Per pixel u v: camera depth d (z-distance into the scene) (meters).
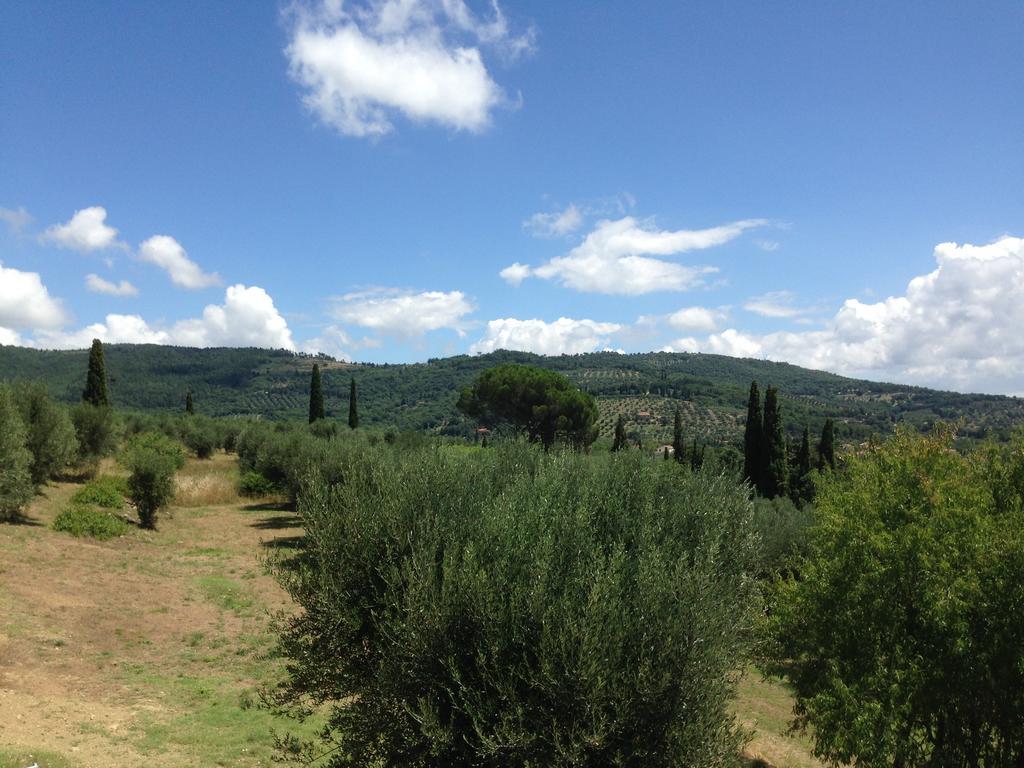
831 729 9.66
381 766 5.62
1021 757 9.12
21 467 20.44
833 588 10.93
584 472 7.29
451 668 4.79
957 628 9.02
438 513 5.95
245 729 9.59
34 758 7.32
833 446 45.50
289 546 23.67
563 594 4.96
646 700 4.59
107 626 13.50
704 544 5.97
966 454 12.10
